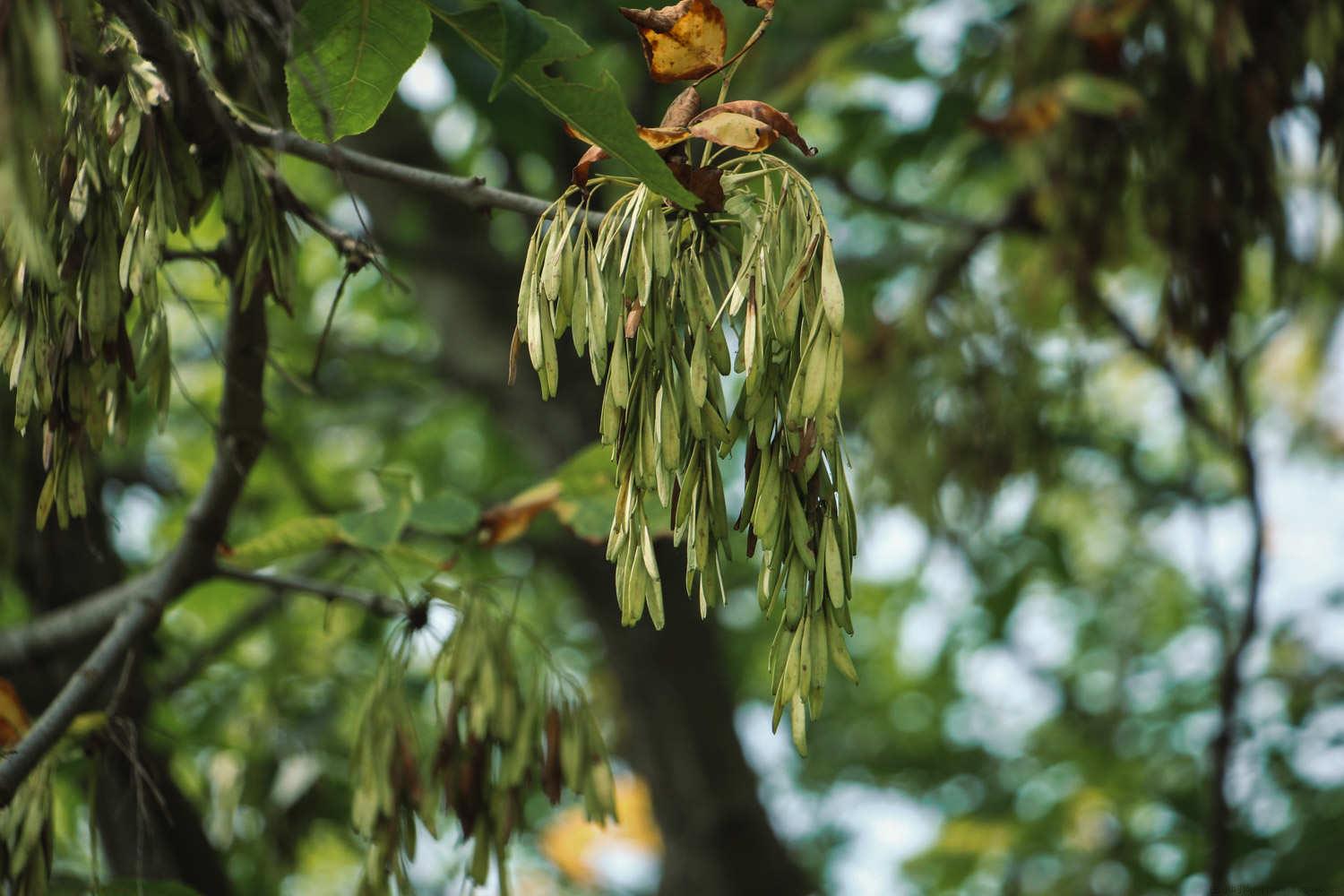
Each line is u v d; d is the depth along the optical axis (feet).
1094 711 27.53
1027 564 23.27
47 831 8.05
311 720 14.82
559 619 29.22
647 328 5.85
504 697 9.08
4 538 10.85
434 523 10.52
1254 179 12.91
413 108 20.12
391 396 23.12
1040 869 22.22
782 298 5.67
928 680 33.30
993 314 17.07
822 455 5.76
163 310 7.21
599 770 9.27
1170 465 27.73
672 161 6.07
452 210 21.11
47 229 6.28
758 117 6.10
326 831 15.17
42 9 4.59
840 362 5.62
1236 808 17.88
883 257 21.80
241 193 6.93
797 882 22.06
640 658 21.62
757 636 31.60
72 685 8.46
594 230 7.47
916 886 26.76
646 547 5.86
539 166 20.42
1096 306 15.90
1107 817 22.45
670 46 6.48
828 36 19.71
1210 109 12.85
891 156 18.58
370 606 10.00
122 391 6.89
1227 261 13.08
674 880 21.94
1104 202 14.06
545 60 5.93
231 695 15.76
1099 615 29.71
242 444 8.91
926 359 17.25
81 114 6.33
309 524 10.06
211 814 13.76
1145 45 13.19
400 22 6.22
